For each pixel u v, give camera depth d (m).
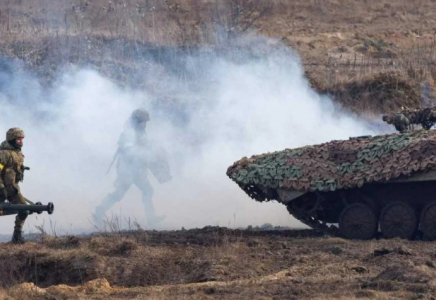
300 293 33.09
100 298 34.09
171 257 40.34
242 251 40.88
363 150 45.28
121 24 94.06
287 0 109.25
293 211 47.56
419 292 32.41
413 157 44.00
